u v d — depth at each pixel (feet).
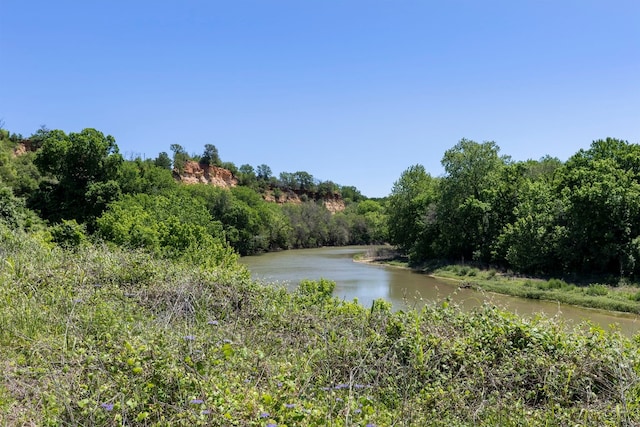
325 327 19.95
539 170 143.23
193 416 10.20
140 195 125.70
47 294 22.02
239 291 26.07
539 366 15.66
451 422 13.20
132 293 24.40
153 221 76.02
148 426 10.67
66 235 60.13
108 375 11.76
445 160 140.56
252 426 10.09
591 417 12.92
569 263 94.38
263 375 13.76
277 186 337.52
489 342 17.52
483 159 136.36
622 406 13.33
